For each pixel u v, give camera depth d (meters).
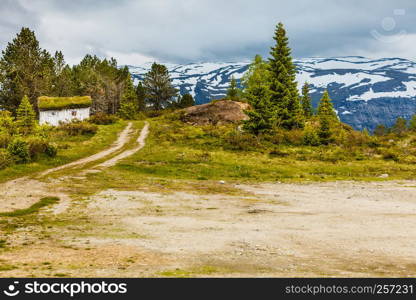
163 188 26.41
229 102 77.19
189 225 15.40
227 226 15.19
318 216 17.28
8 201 20.42
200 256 10.80
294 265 9.97
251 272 9.30
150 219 16.67
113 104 117.69
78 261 10.08
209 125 69.00
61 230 14.35
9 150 35.56
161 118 82.50
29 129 60.62
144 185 27.48
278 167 36.72
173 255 10.87
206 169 35.31
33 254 10.72
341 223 15.59
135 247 11.77
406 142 53.41
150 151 45.22
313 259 10.55
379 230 14.16
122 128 69.19
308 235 13.51
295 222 15.94
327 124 51.50
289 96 63.72
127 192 24.36
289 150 46.09
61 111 78.06
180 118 76.94
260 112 53.84
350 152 44.72
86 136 57.91
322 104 77.06
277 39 66.69
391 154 41.94
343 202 21.42
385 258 10.59
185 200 21.92
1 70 91.31
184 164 37.72
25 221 15.99
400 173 33.84
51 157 39.34
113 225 15.39
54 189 24.89
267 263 10.13
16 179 28.69
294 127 62.56
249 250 11.51
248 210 19.00
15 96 90.44
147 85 121.38
